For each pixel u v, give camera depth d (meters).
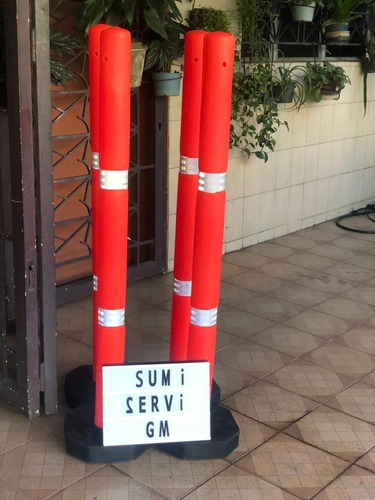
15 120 2.39
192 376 2.42
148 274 4.45
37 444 2.62
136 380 2.39
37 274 2.61
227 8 4.44
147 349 3.47
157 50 3.83
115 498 2.34
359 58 5.66
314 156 5.54
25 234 2.50
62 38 3.41
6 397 2.83
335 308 4.08
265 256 4.97
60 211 3.98
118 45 2.17
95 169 2.63
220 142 2.25
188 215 2.63
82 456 2.51
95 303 2.74
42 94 2.40
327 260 4.94
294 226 5.56
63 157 3.85
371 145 6.14
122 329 2.51
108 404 2.38
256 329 3.75
